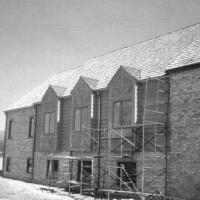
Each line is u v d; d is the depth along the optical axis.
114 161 21.95
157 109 19.75
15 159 33.47
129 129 21.02
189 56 18.89
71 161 25.52
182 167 17.78
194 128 17.52
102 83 24.58
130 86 21.17
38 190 24.50
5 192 22.52
